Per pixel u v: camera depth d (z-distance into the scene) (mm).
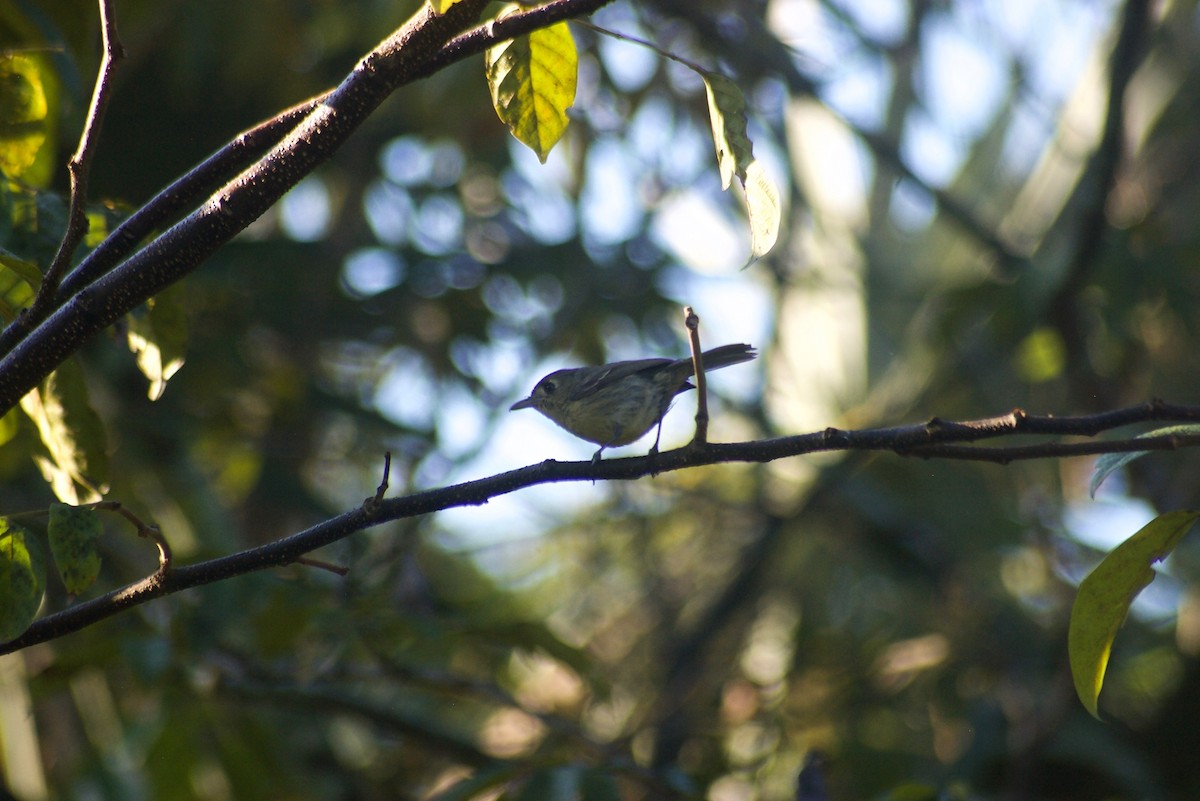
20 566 3926
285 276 13492
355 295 14344
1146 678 14797
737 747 14211
